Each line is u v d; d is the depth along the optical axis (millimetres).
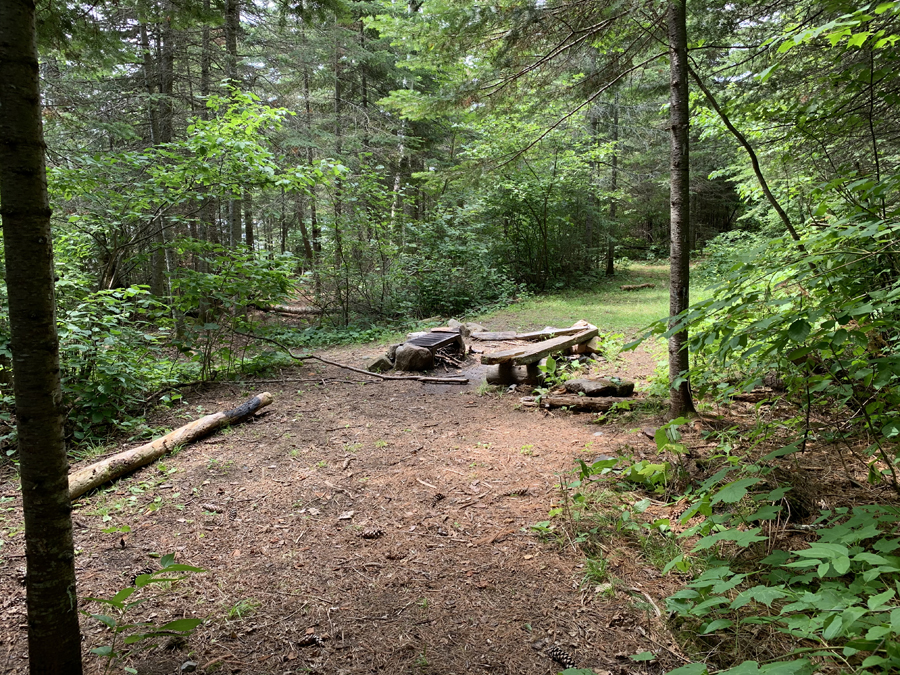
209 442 4367
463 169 6008
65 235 6102
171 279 6137
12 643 2066
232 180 6242
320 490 3459
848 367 2256
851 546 1804
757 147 5891
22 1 1295
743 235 14172
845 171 3912
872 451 2586
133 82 11820
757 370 3066
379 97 17516
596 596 2264
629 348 2238
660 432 2232
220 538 2873
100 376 4703
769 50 4699
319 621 2197
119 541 2834
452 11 4852
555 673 1870
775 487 2652
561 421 4770
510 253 16141
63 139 10227
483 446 4211
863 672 1381
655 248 24688
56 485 1499
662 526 2680
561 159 14672
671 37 3982
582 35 4734
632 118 16891
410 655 1995
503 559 2594
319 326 11672
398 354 7262
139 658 1981
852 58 3965
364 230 11680
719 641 1913
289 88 15586
